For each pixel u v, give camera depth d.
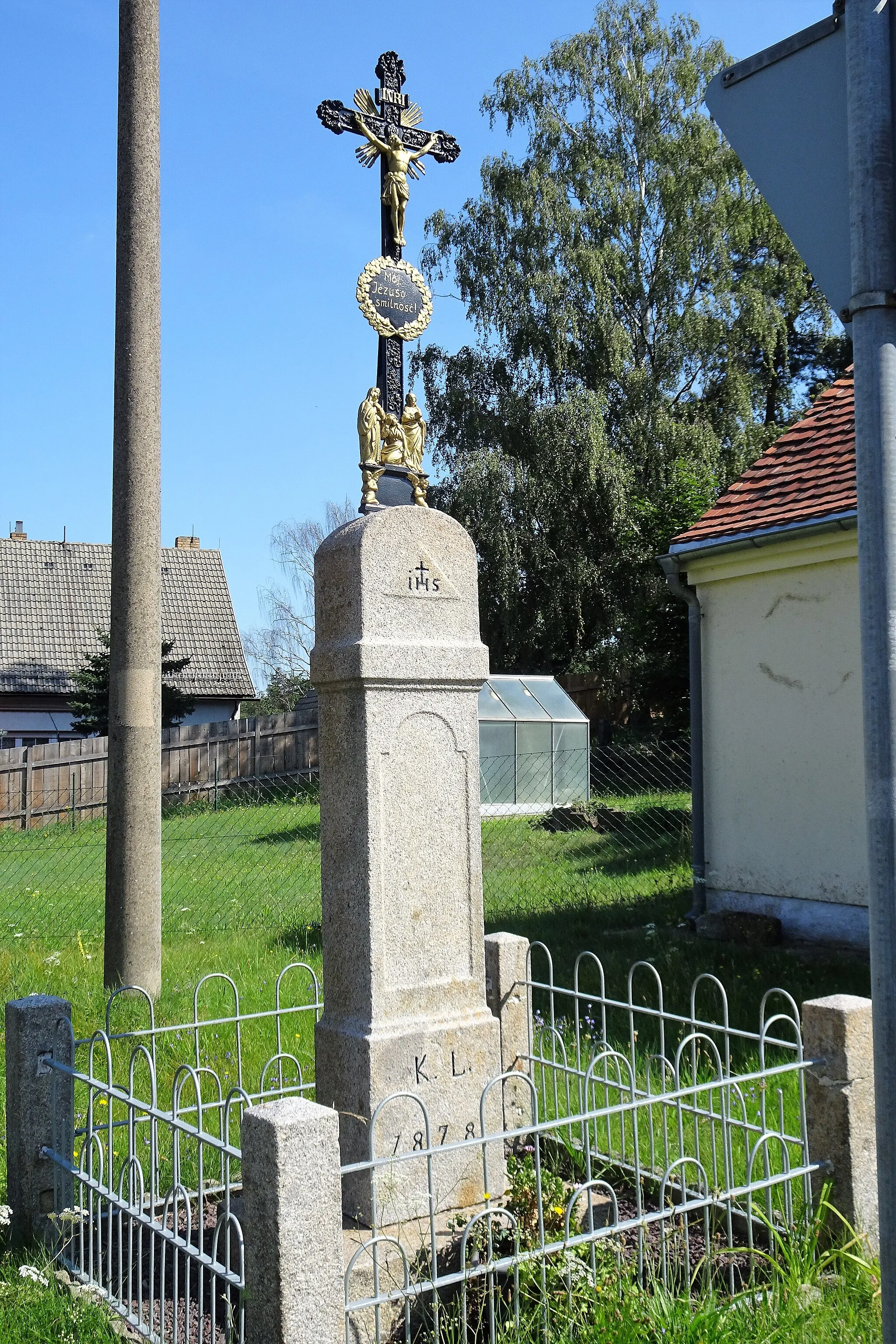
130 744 7.24
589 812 15.08
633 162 26.70
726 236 25.91
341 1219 2.99
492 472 24.08
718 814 10.05
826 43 2.22
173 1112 3.81
